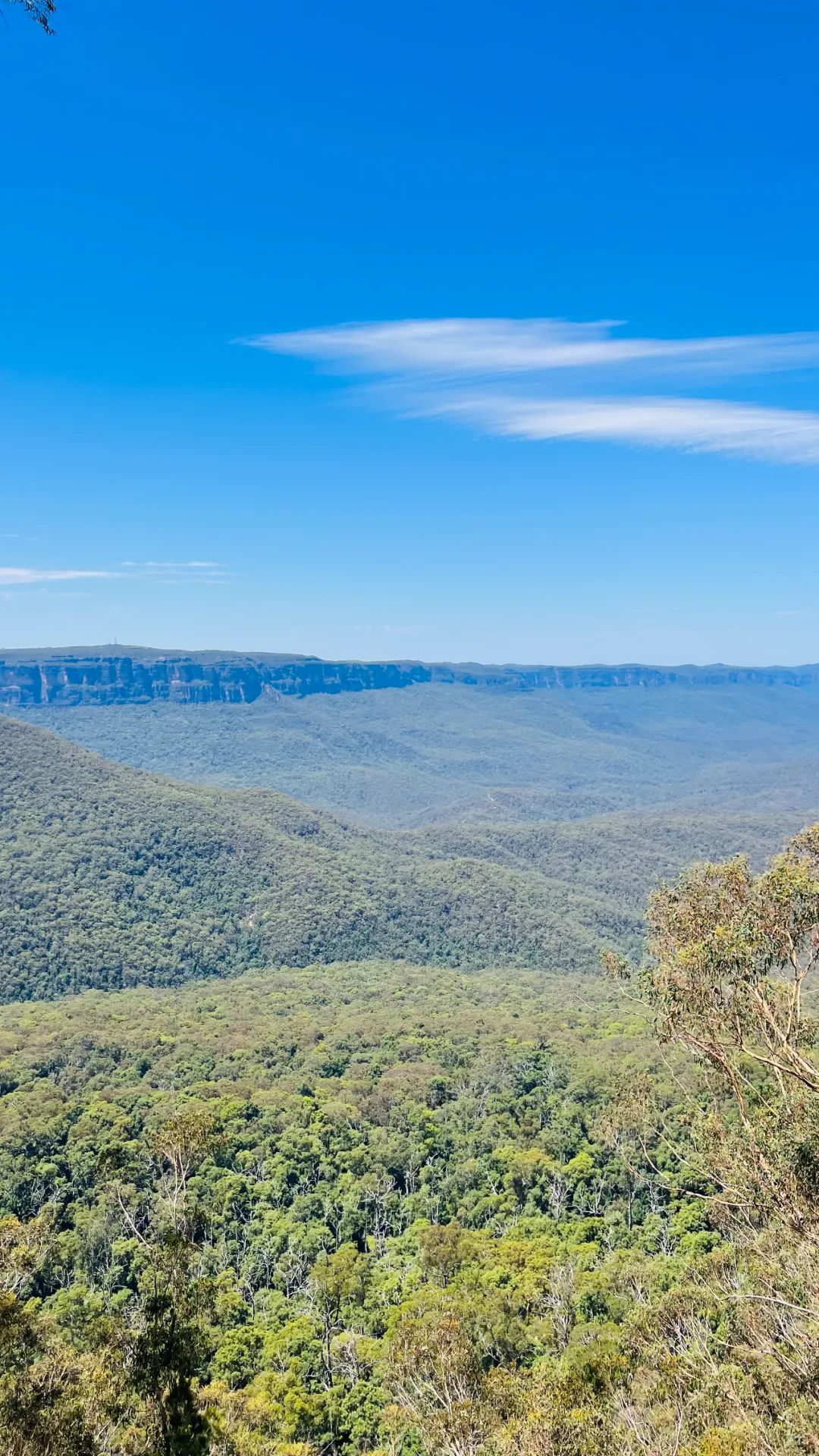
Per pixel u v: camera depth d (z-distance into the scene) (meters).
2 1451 17.36
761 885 19.61
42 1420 17.88
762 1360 18.84
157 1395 21.55
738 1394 19.14
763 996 19.36
